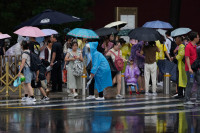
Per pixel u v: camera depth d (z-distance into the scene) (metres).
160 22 31.48
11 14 40.72
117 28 32.72
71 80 26.53
